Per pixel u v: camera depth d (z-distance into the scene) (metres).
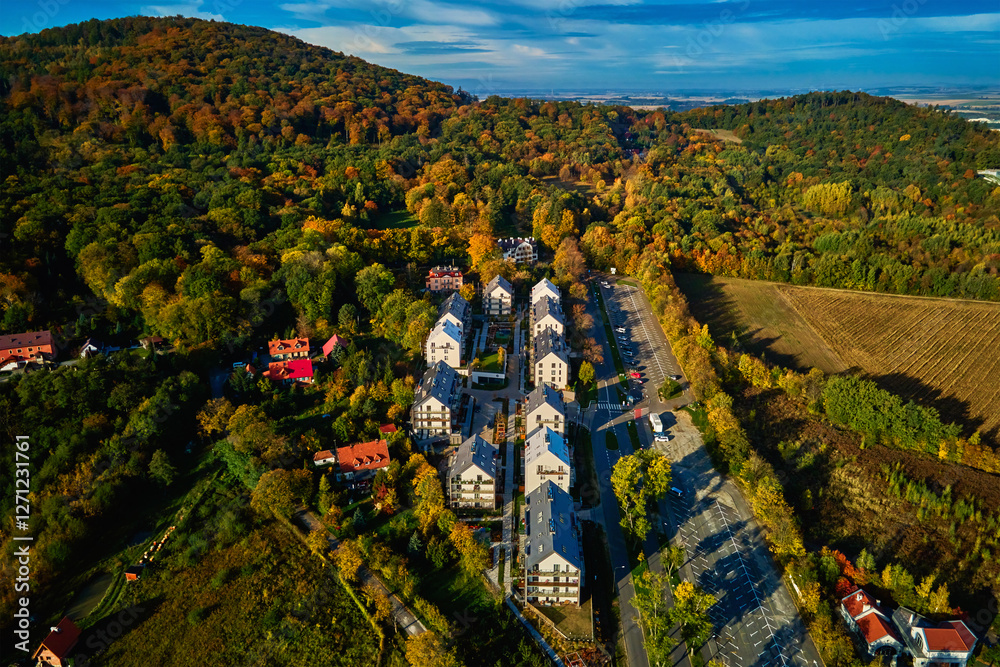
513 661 119.62
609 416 199.62
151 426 171.62
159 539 152.88
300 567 145.00
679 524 156.25
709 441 185.25
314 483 163.75
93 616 133.75
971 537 150.88
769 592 137.62
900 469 170.62
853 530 154.38
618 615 132.12
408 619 131.00
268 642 128.12
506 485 166.75
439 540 145.62
